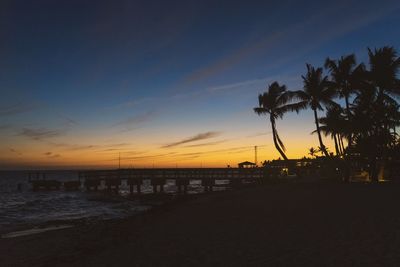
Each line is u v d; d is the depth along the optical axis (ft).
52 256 38.86
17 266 36.35
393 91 109.19
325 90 130.72
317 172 157.28
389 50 107.14
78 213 97.76
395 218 41.11
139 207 110.32
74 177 570.05
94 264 32.60
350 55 117.80
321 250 30.09
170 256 32.35
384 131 112.37
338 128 119.03
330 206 53.88
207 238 38.29
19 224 74.28
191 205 73.00
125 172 170.40
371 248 29.43
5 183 367.86
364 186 85.97
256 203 64.54
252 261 28.63
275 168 142.82
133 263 31.42
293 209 53.67
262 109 145.69
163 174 163.73
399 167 120.78
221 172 152.97
